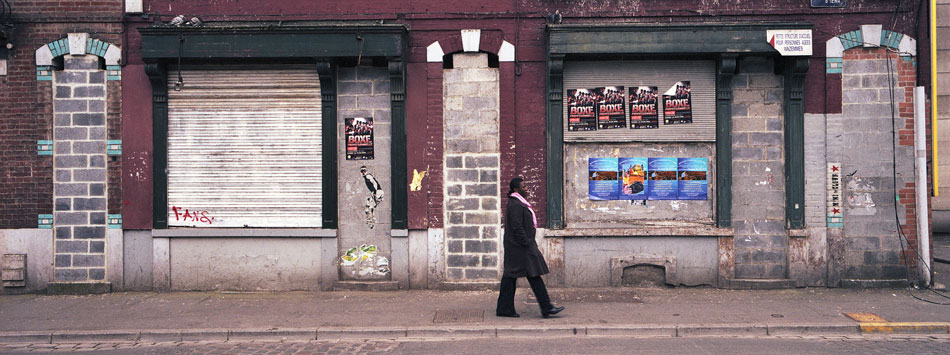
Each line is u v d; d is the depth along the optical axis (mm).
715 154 9469
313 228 9555
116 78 9500
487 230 9484
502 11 9430
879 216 9320
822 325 7238
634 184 9562
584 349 6535
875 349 6488
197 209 9594
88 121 9523
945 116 18141
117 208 9562
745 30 9000
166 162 9539
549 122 9398
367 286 9484
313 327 7410
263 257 9609
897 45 9227
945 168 18172
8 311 8414
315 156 9555
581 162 9594
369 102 9539
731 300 8617
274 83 9547
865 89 9281
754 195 9430
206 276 9625
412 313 8031
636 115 9484
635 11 9375
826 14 9281
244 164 9586
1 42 9484
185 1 9547
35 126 9523
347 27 9086
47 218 9555
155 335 7305
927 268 9289
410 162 9461
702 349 6504
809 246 9344
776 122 9391
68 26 9484
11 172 9555
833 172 9297
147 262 9602
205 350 6777
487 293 9273
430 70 9445
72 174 9547
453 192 9500
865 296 8828
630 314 7828
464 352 6477
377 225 9594
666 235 9422
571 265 9523
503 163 9445
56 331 7371
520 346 6711
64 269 9578
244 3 9531
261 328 7395
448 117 9492
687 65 9438
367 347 6777
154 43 9148
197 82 9555
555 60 9180
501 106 9422
